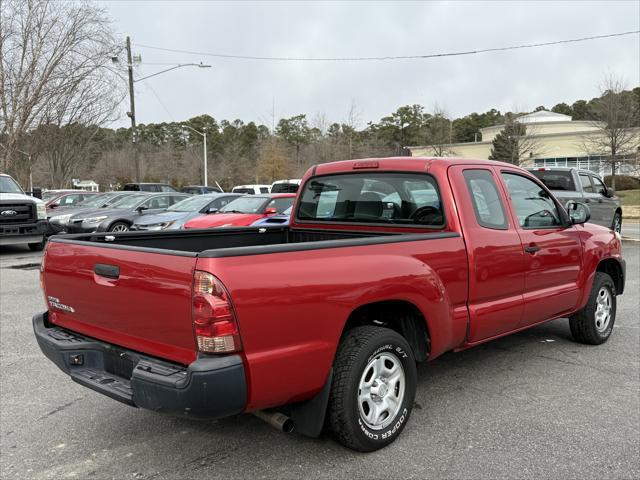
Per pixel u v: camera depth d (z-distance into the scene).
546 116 67.75
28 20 22.75
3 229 13.98
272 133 51.09
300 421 3.38
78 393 4.62
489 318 4.33
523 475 3.28
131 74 27.19
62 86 24.50
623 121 35.88
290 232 5.62
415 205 4.48
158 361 3.14
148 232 4.55
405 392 3.72
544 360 5.44
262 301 2.92
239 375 2.84
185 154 66.00
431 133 51.03
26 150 25.11
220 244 5.13
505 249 4.45
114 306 3.35
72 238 4.00
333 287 3.22
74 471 3.36
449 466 3.39
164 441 3.75
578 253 5.38
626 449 3.60
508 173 4.82
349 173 5.04
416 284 3.66
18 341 6.12
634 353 5.67
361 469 3.36
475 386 4.74
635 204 37.44
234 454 3.56
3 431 3.91
